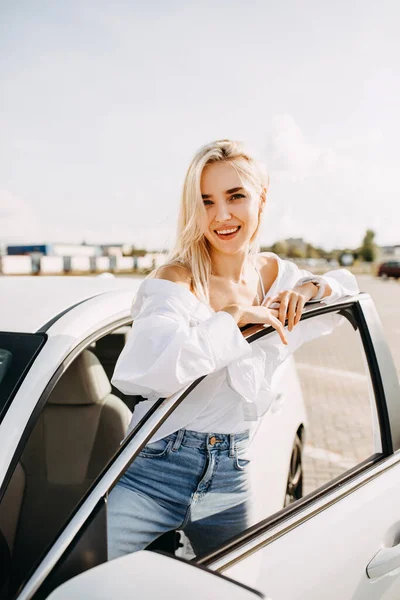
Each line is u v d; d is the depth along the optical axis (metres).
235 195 1.65
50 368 1.51
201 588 0.99
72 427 2.20
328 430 5.52
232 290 1.77
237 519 1.70
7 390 1.43
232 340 1.46
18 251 57.47
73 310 1.75
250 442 2.00
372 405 1.94
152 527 1.62
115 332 2.50
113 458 1.26
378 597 1.62
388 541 1.69
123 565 1.05
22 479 2.10
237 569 1.33
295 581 1.39
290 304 1.71
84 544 1.14
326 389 7.16
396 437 1.92
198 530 1.72
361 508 1.66
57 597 0.99
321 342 11.12
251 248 1.86
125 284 2.15
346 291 1.92
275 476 2.40
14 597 1.13
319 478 4.36
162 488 1.62
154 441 1.62
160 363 1.34
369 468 1.82
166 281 1.54
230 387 1.61
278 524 1.49
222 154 1.63
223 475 1.66
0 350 1.54
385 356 1.98
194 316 1.53
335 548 1.52
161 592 0.99
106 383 2.29
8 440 1.34
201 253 1.69
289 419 2.72
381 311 16.64
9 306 1.77
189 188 1.65
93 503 1.18
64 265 45.81
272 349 1.75
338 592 1.49
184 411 1.59
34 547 1.99
